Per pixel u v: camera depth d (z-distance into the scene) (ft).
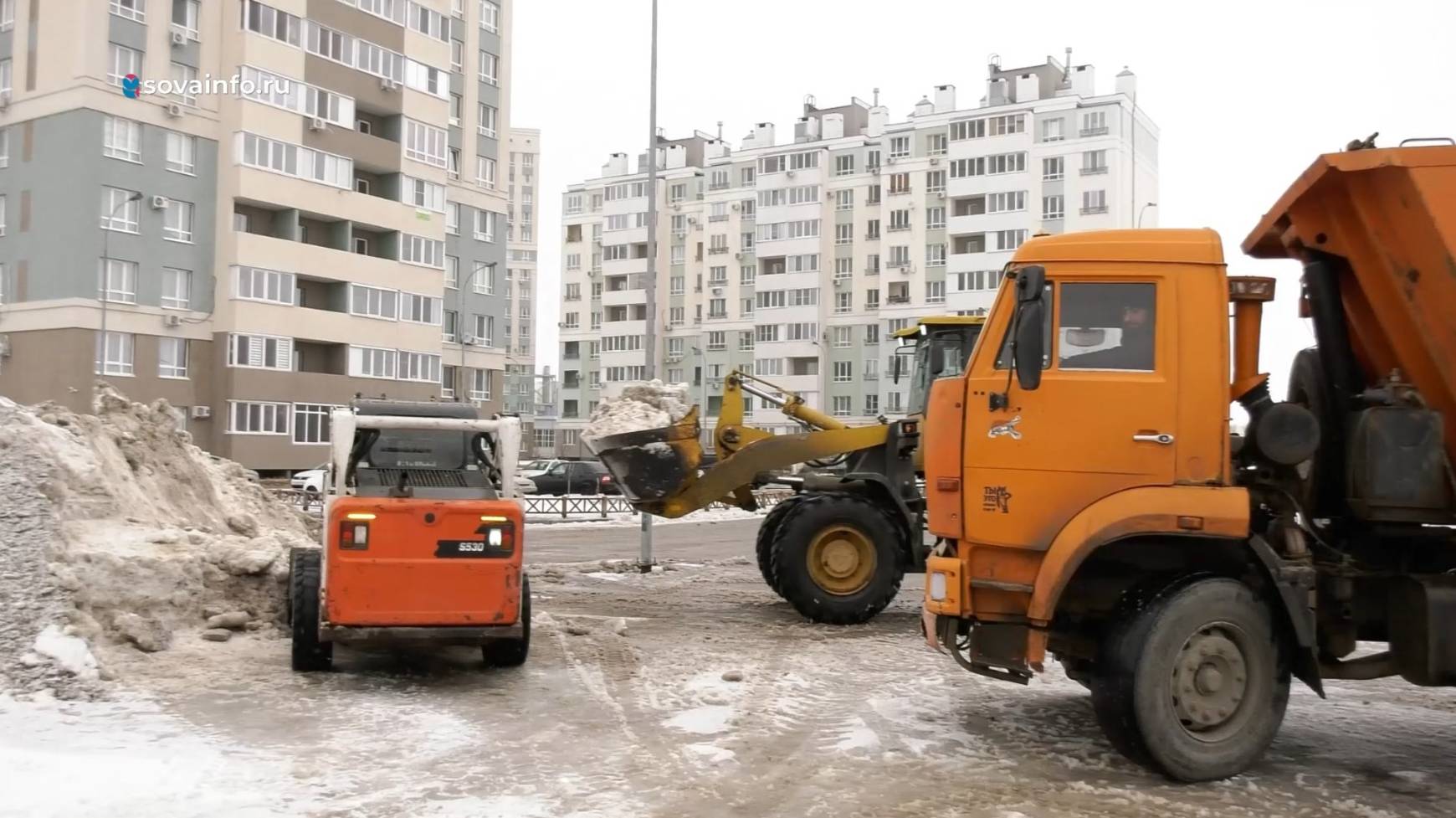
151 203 141.79
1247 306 21.74
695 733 23.21
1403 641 21.38
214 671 27.17
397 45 170.19
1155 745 19.95
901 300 247.29
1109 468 20.68
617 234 297.12
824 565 37.86
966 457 21.45
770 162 264.11
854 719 24.47
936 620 21.79
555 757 21.11
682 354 287.48
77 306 135.44
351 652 30.96
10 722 21.70
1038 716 24.99
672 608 41.83
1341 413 22.74
